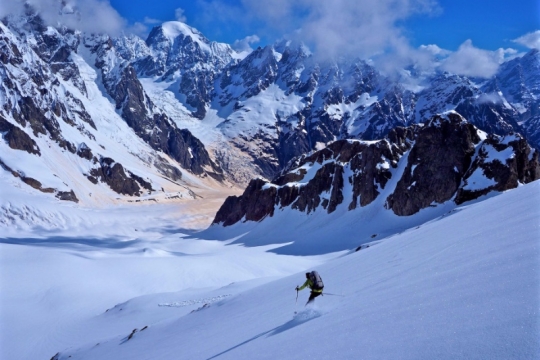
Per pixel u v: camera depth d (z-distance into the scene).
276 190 158.25
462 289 10.05
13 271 79.31
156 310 53.53
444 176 100.75
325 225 124.38
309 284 16.55
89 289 74.50
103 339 43.94
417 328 8.69
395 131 132.38
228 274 84.94
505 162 91.31
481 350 6.57
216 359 14.36
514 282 8.95
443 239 20.64
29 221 188.62
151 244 129.25
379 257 25.09
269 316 19.42
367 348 8.68
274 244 121.50
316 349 10.07
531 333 6.39
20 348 51.03
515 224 15.67
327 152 163.50
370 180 122.81
